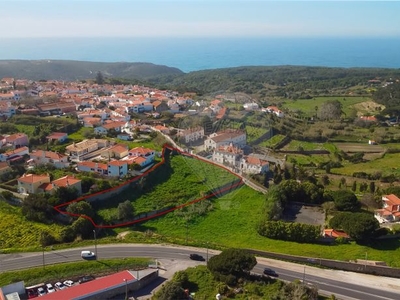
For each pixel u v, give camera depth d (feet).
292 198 319.47
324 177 364.58
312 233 257.34
